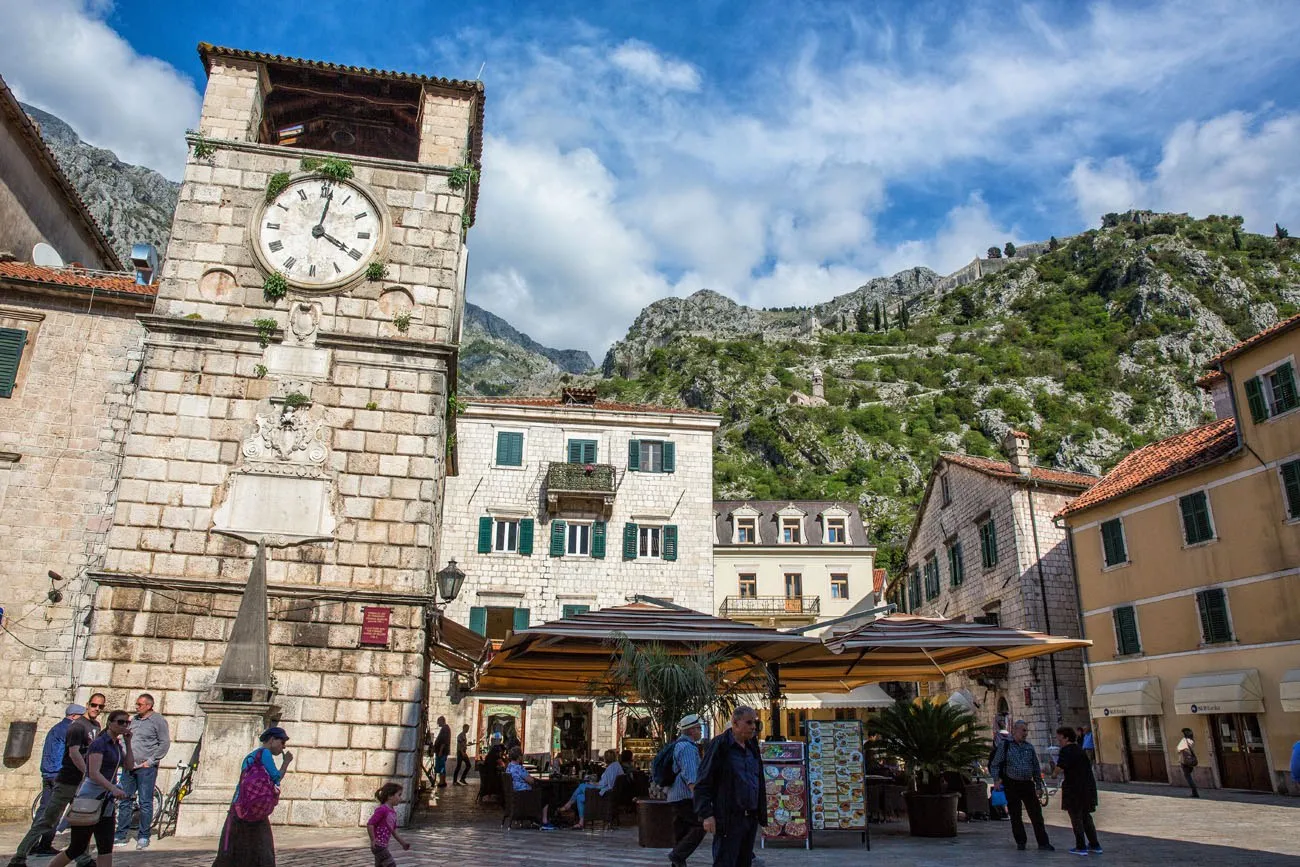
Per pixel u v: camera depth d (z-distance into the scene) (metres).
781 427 128.50
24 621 17.53
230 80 18.95
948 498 41.66
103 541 18.19
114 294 19.44
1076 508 31.39
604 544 36.47
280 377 16.97
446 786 27.78
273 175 18.12
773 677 17.33
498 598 35.38
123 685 15.02
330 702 15.33
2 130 22.38
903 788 18.38
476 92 20.02
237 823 7.45
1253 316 150.00
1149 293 159.88
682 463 38.16
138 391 16.50
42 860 10.41
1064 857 11.60
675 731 13.52
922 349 178.25
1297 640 22.89
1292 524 23.38
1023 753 12.83
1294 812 17.86
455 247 18.44
